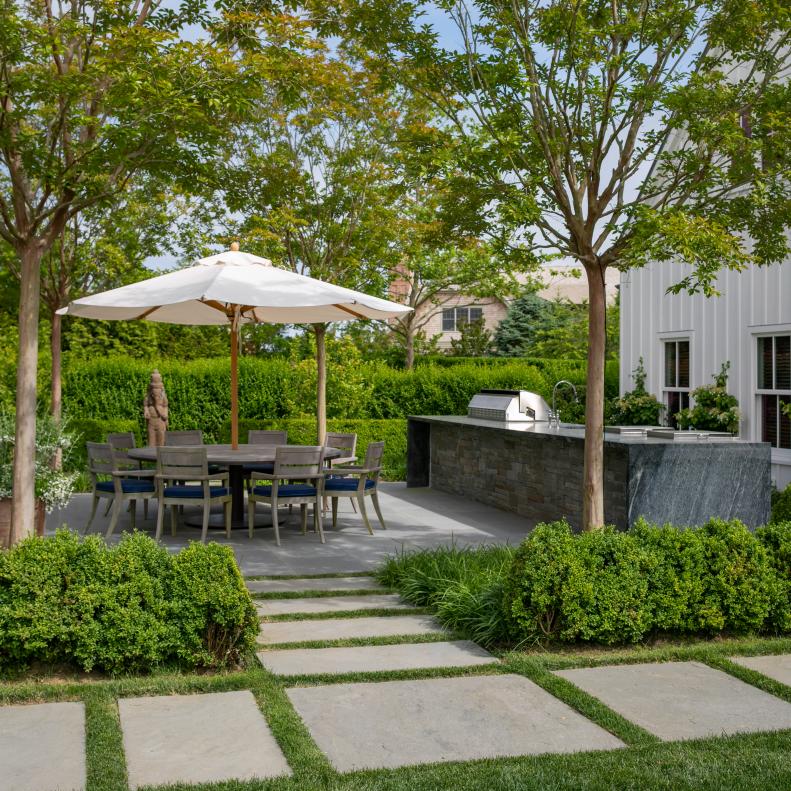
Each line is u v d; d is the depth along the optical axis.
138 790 2.92
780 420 10.26
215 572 4.32
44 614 4.08
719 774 3.08
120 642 4.12
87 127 5.48
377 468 8.73
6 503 6.75
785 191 5.98
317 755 3.22
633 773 3.07
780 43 5.86
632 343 12.95
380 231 10.31
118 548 4.39
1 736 3.38
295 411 14.04
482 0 5.82
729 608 4.95
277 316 10.12
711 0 5.44
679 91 5.47
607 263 5.84
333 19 6.21
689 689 4.06
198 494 8.07
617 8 5.87
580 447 8.19
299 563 7.07
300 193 9.96
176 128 5.49
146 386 13.74
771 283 10.24
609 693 3.98
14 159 5.25
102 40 5.25
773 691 4.03
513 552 6.41
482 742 3.39
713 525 5.30
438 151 5.88
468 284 22.33
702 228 5.10
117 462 9.06
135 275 11.69
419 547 7.82
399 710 3.74
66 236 11.04
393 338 25.41
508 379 15.49
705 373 11.38
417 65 6.01
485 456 10.75
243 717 3.62
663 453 7.64
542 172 5.84
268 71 5.63
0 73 5.01
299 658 4.45
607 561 4.96
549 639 4.71
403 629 5.04
